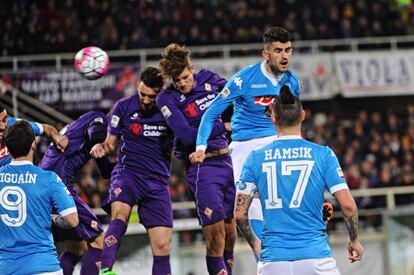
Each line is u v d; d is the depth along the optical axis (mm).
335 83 63344
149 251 42500
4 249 20016
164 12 63562
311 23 64750
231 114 25938
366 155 58188
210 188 24266
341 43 63062
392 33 65500
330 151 18812
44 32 61562
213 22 63062
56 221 23906
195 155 22578
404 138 59969
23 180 20141
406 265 45531
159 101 23938
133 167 24359
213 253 24453
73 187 25312
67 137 25109
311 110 66938
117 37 61562
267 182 18641
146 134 24328
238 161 23906
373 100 67500
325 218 20250
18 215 19984
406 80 64062
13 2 62406
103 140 25375
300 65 63000
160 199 24469
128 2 63656
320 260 18266
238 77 23391
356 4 66062
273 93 23484
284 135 18969
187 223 45125
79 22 62156
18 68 60625
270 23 64062
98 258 25031
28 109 56938
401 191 49781
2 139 22859
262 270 18547
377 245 46969
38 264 19844
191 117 24016
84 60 25547
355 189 53750
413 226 45781
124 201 24188
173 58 23297
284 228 18453
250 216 22906
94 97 58125
